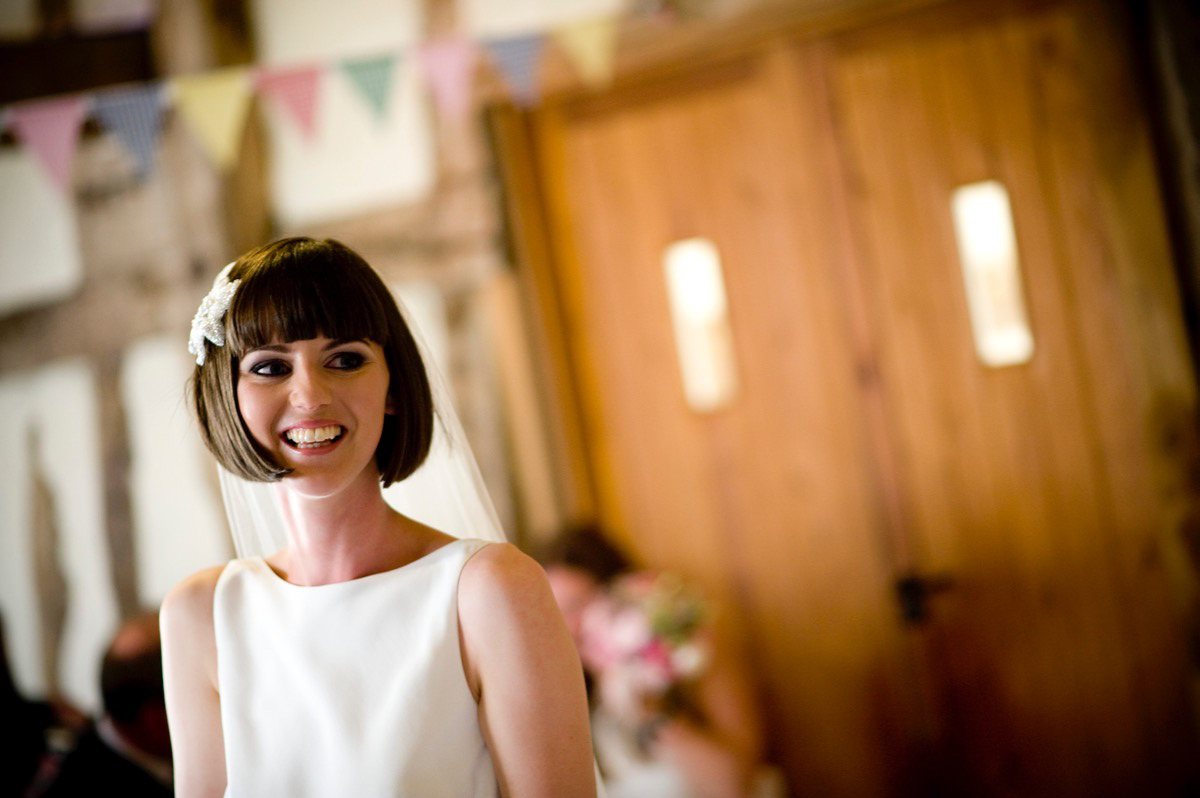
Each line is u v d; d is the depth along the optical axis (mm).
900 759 2939
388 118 3068
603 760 2518
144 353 3211
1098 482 2793
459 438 1348
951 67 2836
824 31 2893
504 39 2627
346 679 1124
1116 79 2732
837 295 2930
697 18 2881
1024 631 2857
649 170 3053
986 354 2859
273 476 1122
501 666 1079
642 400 3104
